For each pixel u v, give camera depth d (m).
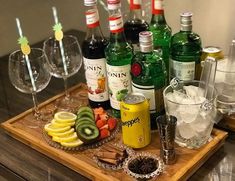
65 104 1.22
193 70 1.04
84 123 1.03
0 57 1.69
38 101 1.29
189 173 0.91
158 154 0.96
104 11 1.58
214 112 0.97
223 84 1.05
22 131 1.10
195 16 1.52
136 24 1.14
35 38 1.78
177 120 0.95
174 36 1.07
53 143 1.02
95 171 0.92
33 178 0.96
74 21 1.87
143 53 0.98
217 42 1.50
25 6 1.70
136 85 1.00
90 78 1.10
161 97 1.02
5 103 1.30
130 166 0.91
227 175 0.91
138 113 0.93
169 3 1.55
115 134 1.04
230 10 1.41
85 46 1.07
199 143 0.97
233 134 1.05
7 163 1.02
